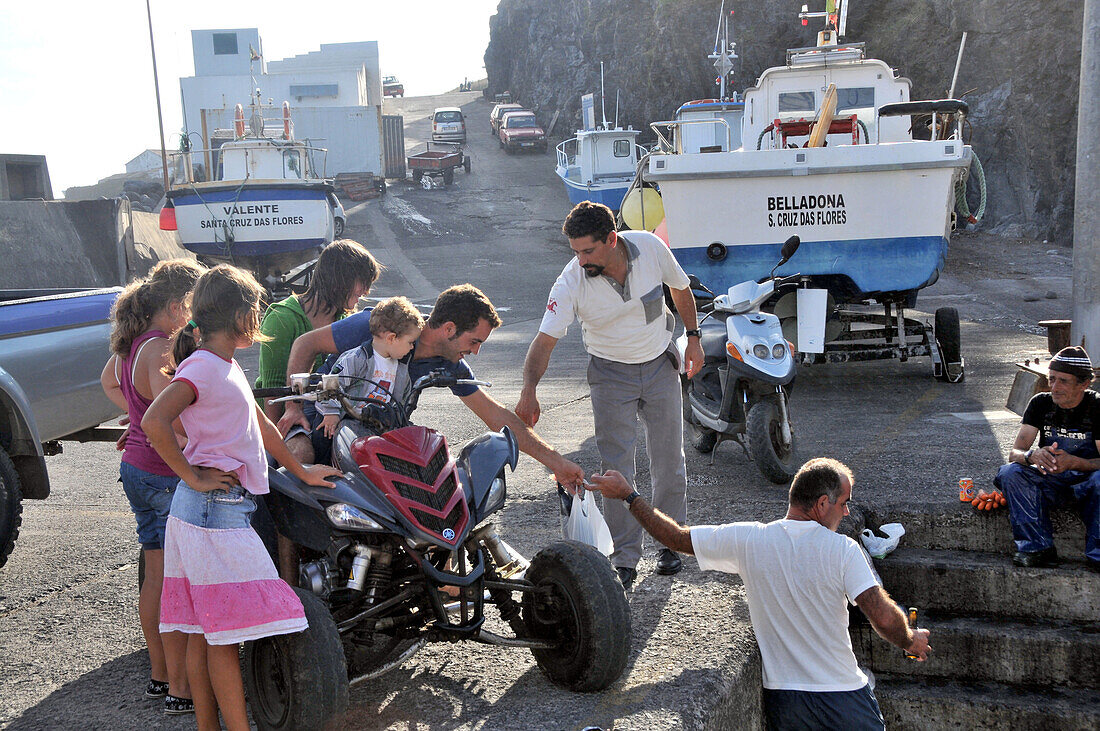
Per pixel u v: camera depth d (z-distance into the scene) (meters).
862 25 33.25
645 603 4.57
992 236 27.64
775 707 4.02
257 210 17.72
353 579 3.49
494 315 3.99
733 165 9.32
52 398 6.05
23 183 23.70
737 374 6.46
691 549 4.10
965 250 25.55
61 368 6.12
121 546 5.82
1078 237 8.00
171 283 3.75
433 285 23.14
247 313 3.17
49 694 3.89
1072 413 5.12
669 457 4.91
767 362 6.38
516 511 6.04
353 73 44.16
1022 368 7.72
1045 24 26.47
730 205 9.49
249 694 3.39
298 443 3.95
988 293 19.44
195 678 3.31
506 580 3.79
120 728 3.59
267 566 3.16
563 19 50.22
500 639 3.63
